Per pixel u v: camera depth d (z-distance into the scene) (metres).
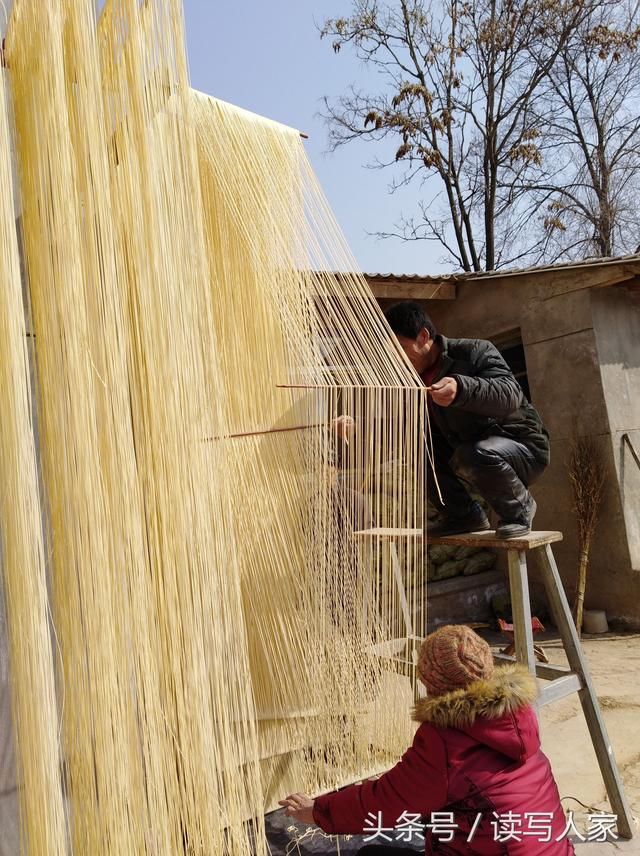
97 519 1.04
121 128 1.17
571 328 5.01
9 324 0.98
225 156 1.80
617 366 4.98
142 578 1.10
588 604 5.04
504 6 11.89
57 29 1.05
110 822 1.02
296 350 1.80
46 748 0.98
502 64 12.26
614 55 11.62
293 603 1.81
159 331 1.16
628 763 2.88
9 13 1.28
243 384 1.82
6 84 1.20
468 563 5.38
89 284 1.07
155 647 1.12
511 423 2.31
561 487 5.12
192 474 1.19
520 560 2.18
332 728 1.82
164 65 1.20
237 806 1.20
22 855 1.07
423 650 1.53
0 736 1.21
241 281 1.83
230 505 1.27
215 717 1.20
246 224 1.80
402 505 1.81
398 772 1.46
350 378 1.79
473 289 5.61
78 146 1.09
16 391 0.98
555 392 5.13
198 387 1.22
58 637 1.11
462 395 2.07
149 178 1.16
